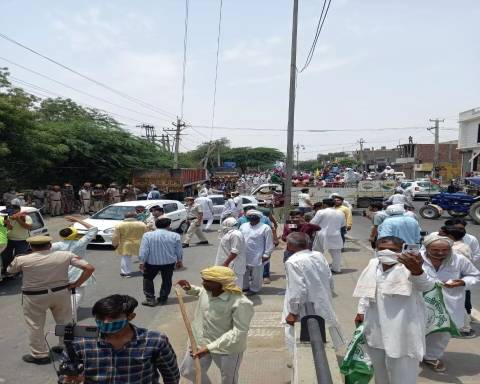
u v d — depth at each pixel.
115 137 30.11
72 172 28.77
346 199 26.91
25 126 21.75
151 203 17.00
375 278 4.07
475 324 6.79
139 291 9.73
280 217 20.78
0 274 9.70
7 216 9.91
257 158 97.88
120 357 2.86
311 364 3.97
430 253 5.21
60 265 5.96
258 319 7.54
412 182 39.31
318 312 4.98
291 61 18.55
